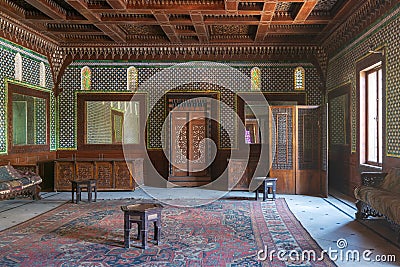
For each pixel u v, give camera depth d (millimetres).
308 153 8281
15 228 5305
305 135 8297
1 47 7422
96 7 6789
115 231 5125
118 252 4227
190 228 5270
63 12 7293
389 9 6023
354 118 7711
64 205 7070
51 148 9531
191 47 9555
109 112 9875
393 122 5910
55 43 9344
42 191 8805
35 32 8414
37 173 7777
